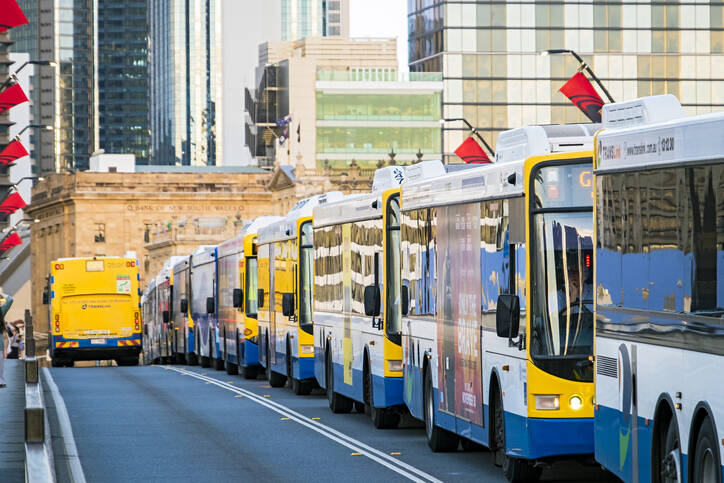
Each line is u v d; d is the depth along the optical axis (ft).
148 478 143.43
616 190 113.50
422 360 173.47
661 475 102.53
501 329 129.49
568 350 127.13
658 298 102.27
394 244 190.80
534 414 127.03
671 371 98.89
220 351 395.55
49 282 476.54
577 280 127.85
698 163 94.17
